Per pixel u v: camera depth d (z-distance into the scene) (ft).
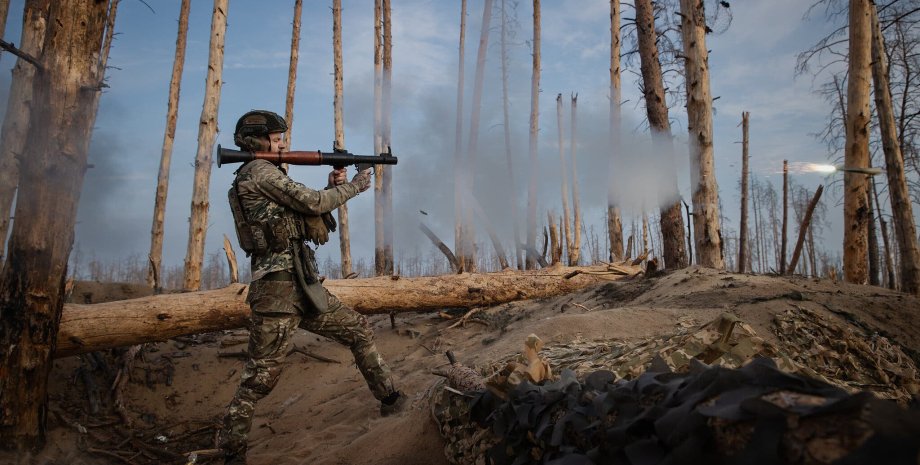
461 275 23.18
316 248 13.05
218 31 32.96
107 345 17.16
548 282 23.76
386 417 14.28
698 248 25.61
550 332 14.88
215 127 33.01
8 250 14.16
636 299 19.19
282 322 12.19
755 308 14.34
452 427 10.28
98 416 17.34
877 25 35.04
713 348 8.45
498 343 16.83
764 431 4.46
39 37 27.96
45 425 14.57
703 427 4.96
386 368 14.08
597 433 6.42
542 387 8.35
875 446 3.86
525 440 8.00
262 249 12.14
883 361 12.04
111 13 43.60
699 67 25.93
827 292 16.16
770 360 5.25
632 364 8.96
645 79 30.22
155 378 19.20
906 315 15.02
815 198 22.49
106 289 23.12
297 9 49.44
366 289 21.49
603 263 26.13
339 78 48.26
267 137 12.82
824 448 4.08
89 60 14.75
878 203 46.73
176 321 17.80
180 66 46.65
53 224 14.29
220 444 12.01
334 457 12.43
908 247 32.76
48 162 14.17
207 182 32.73
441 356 18.97
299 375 19.54
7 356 13.73
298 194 12.05
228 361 20.42
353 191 13.03
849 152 26.84
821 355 12.00
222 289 18.83
